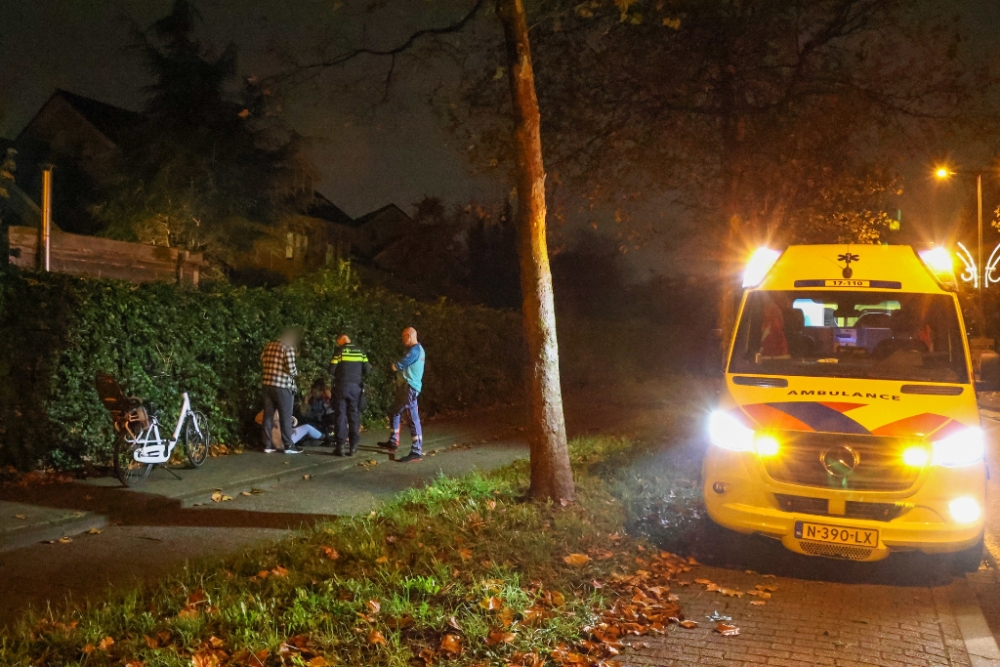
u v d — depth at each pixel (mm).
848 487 6438
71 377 9711
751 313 7715
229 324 12055
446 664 4727
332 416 13109
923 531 6355
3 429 9125
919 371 7172
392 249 43844
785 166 12609
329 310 14320
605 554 6871
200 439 10656
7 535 7164
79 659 4621
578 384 26047
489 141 12086
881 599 6266
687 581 6652
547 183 13031
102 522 7965
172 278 13172
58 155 29297
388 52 9094
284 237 28953
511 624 5258
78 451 9844
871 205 13328
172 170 25094
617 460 11016
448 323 18344
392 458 12188
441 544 6695
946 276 7902
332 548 6594
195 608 5301
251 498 9320
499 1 7773
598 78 12828
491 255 41969
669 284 33094
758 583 6625
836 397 6766
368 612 5258
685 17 12164
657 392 24453
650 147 12758
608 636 5340
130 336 10461
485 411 18953
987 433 17344
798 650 5215
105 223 25594
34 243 11234
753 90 12789
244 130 26391
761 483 6633
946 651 5246
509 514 7504
